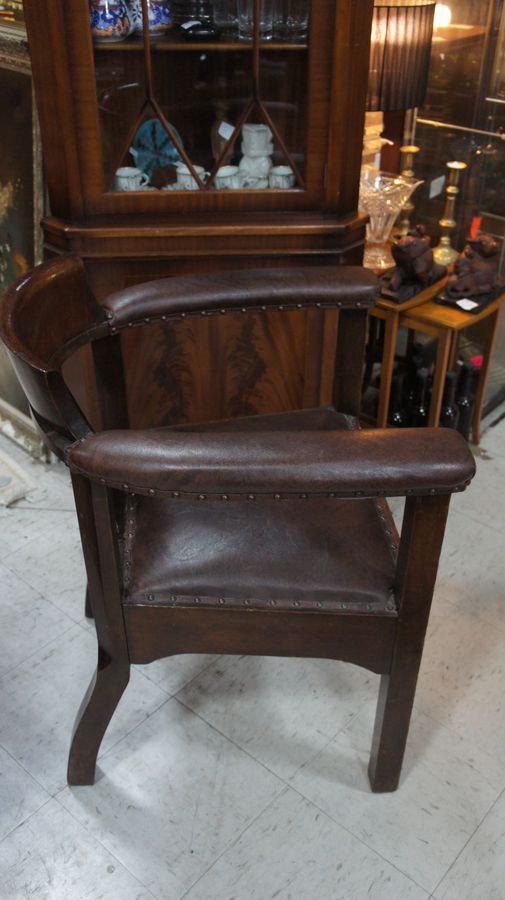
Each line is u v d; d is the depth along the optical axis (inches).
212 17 60.4
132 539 50.9
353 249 70.3
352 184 67.4
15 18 68.9
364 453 40.3
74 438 42.5
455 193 87.9
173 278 56.4
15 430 89.3
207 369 74.5
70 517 80.5
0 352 86.4
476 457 90.4
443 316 80.0
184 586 47.8
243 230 66.6
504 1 82.0
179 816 54.7
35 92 61.1
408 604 46.6
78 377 75.0
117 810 55.0
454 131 92.1
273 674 65.2
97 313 54.4
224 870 51.6
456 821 54.6
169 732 60.3
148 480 40.2
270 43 61.0
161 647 50.1
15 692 63.1
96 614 48.8
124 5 58.9
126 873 51.5
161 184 66.4
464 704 62.7
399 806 55.5
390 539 50.8
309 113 62.8
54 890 50.6
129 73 61.7
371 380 95.7
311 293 56.5
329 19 58.9
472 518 81.4
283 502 52.3
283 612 47.7
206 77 62.2
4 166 78.0
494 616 70.5
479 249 83.5
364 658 49.8
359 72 61.7
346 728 60.9
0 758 58.2
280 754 58.8
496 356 99.7
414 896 50.4
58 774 57.3
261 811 55.0
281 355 74.5
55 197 65.7
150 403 75.5
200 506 51.9
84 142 62.8
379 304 80.5
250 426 60.3
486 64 86.2
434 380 83.4
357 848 52.9
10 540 77.6
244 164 66.2
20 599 71.4
